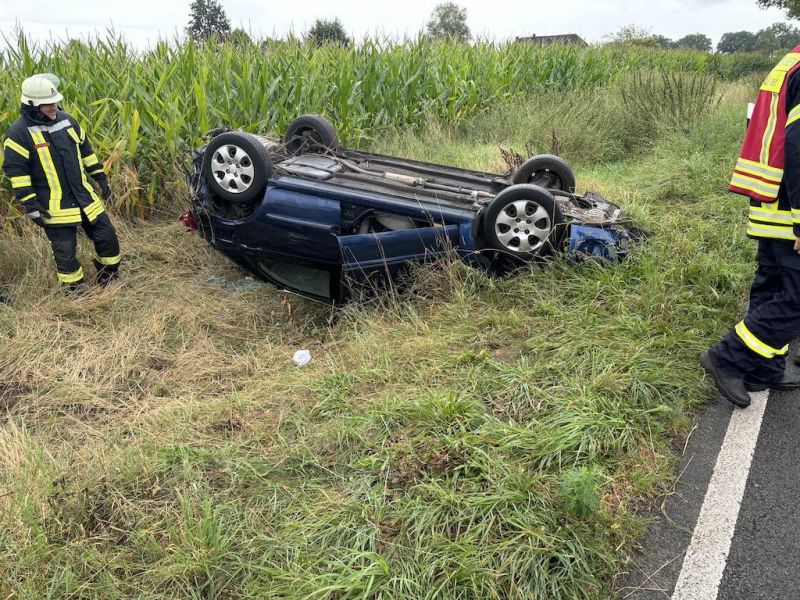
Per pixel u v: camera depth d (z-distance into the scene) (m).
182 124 6.49
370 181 4.56
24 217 5.61
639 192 6.50
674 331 3.68
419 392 3.22
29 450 2.84
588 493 2.34
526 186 4.04
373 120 9.18
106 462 2.77
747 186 2.84
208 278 5.29
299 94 8.04
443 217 4.21
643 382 3.19
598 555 2.29
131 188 6.01
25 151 4.33
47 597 2.12
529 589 2.14
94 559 2.26
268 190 4.40
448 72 10.59
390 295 4.31
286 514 2.48
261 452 2.88
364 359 3.62
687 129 8.86
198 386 3.72
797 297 2.81
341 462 2.77
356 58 9.41
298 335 4.42
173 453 2.84
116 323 4.43
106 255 4.94
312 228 4.34
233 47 8.60
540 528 2.33
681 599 2.21
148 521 2.46
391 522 2.40
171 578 2.20
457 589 2.13
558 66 13.88
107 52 7.51
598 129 8.95
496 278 4.29
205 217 4.78
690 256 4.55
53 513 2.46
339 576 2.14
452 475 2.62
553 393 3.15
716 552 2.39
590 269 4.21
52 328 4.25
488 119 10.14
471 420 2.92
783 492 2.69
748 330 2.98
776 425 3.12
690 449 2.94
